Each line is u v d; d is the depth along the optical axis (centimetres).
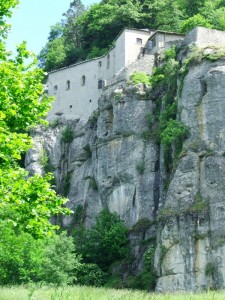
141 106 6850
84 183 7675
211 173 5359
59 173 8238
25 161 8456
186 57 6725
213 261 5006
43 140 8450
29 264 4872
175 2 10700
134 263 6041
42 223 2855
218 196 5222
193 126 5762
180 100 6031
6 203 3062
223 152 5438
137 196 6488
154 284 5359
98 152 7188
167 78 6831
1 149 2725
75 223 7488
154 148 6562
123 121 6900
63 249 5394
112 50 8588
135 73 7231
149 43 8250
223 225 5081
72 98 9000
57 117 8725
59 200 2881
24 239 4800
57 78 9269
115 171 6856
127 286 5600
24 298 2506
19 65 3066
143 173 6538
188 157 5566
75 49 11694
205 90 5809
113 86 7456
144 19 10638
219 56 5891
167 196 5534
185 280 5072
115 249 6197
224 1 10594
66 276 5125
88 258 6275
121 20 10775
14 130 3031
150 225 6209
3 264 4778
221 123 5572
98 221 6550
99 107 7412
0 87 2866
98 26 11094
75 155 8056
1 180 2702
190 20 8944
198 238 5131
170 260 5216
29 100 2972
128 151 6762
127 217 6606
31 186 2800
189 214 5241
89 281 5791
